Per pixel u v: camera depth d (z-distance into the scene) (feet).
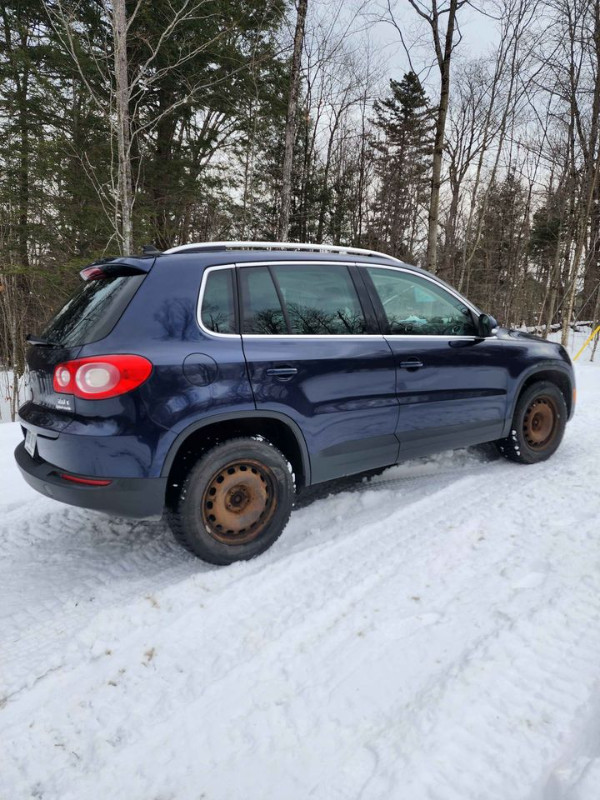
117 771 5.21
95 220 37.60
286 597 7.97
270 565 8.89
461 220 81.46
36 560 9.96
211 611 7.73
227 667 6.56
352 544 9.50
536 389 13.02
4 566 9.76
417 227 87.56
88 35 37.04
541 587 7.48
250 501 9.07
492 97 46.80
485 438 12.32
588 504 10.30
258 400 8.81
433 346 11.14
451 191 78.69
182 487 8.43
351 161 81.87
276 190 62.80
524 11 39.40
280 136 56.29
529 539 9.05
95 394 7.72
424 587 7.90
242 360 8.70
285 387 9.11
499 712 5.31
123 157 26.71
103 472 7.85
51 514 12.08
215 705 5.93
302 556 9.14
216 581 8.55
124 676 6.56
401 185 85.71
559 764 4.66
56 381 8.10
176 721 5.76
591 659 5.93
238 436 8.98
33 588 8.94
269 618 7.48
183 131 48.47
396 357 10.52
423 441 11.21
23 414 9.21
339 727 5.44
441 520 10.21
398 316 10.96
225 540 8.91
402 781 4.66
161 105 44.83
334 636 6.94
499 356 12.22
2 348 56.44
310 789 4.75
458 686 5.70
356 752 5.09
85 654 7.03
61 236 40.98
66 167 38.75
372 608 7.48
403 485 12.46
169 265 8.71
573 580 7.55
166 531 10.96
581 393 24.98
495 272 97.50
